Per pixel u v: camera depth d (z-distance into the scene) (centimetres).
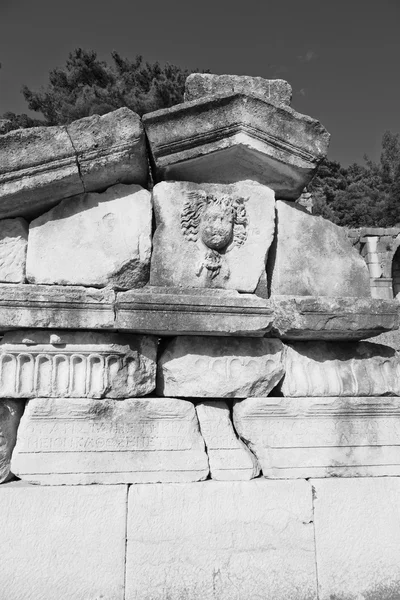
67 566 254
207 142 290
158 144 283
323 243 319
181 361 287
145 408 276
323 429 291
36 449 263
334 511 281
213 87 314
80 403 267
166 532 264
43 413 265
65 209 291
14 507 255
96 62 1917
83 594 253
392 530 285
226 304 275
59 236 288
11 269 284
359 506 284
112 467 268
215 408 291
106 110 1611
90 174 281
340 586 272
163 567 260
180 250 295
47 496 258
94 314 267
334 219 2822
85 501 261
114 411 273
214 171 308
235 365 290
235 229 303
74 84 1916
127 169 289
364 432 295
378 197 3086
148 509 264
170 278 292
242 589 263
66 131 272
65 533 257
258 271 302
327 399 292
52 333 272
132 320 268
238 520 270
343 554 277
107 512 261
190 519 266
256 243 304
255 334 287
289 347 306
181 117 284
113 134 275
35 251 285
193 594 259
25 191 271
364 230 1393
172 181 303
